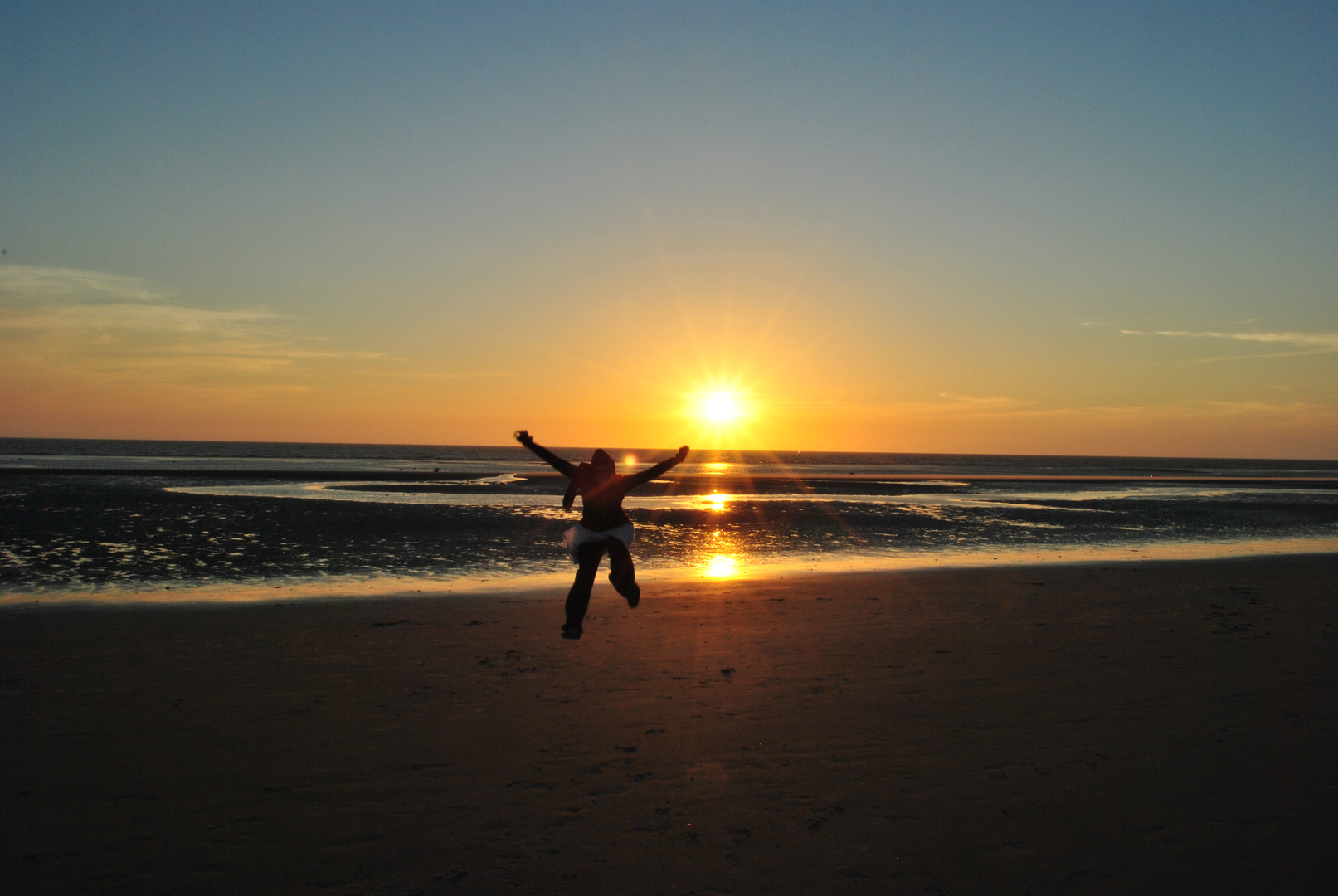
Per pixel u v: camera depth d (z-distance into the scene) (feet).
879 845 15.72
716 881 14.48
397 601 42.60
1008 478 252.42
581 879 14.55
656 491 154.81
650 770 19.21
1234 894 13.98
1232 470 483.51
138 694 24.93
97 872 14.71
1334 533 88.28
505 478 190.49
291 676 26.99
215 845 15.66
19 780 18.48
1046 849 15.53
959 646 31.07
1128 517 106.52
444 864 15.05
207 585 48.11
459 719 22.68
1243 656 29.30
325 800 17.62
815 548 71.46
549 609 39.60
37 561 55.16
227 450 495.00
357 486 143.95
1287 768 19.10
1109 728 21.85
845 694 24.93
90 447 517.55
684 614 37.93
